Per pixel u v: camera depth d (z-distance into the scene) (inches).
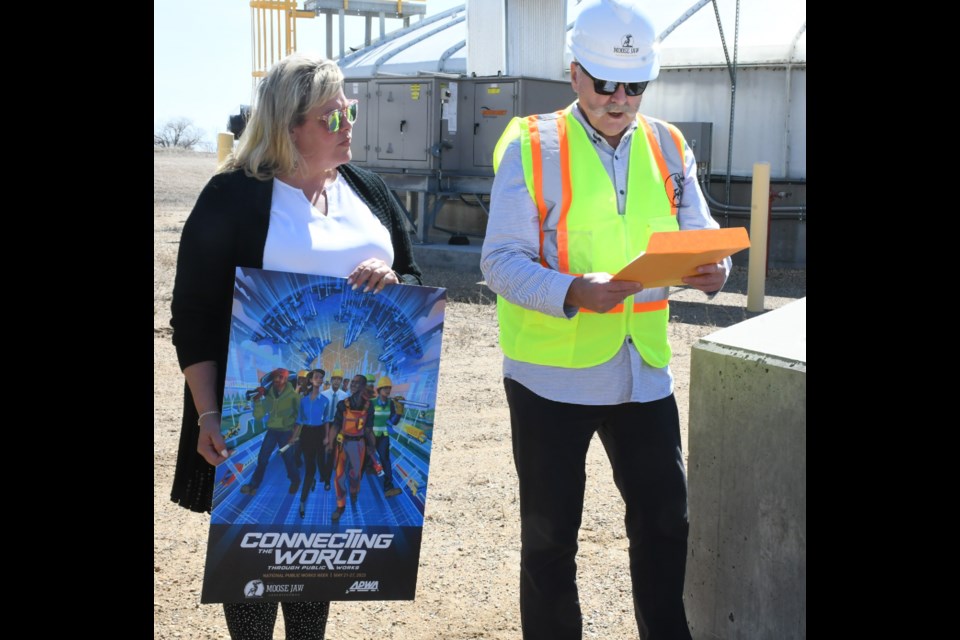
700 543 134.6
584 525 189.3
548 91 518.6
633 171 117.2
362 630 150.5
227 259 107.4
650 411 117.3
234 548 105.2
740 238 101.3
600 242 115.0
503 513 196.5
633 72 112.2
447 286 468.8
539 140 115.8
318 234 109.2
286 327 104.6
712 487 132.3
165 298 409.7
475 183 527.8
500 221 115.1
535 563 116.0
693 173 123.2
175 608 154.1
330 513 107.0
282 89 106.1
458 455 231.1
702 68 564.7
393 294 107.3
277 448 105.3
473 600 160.9
